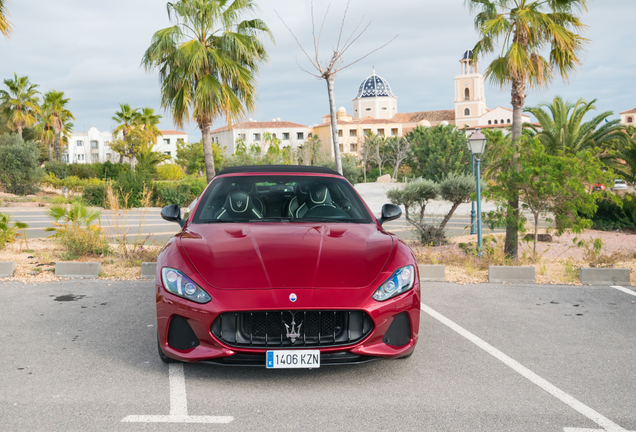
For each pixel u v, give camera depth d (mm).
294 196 4340
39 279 6168
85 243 7504
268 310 2910
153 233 13570
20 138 29141
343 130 92875
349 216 4176
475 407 2863
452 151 56531
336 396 2994
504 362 3609
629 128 24359
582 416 2768
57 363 3498
